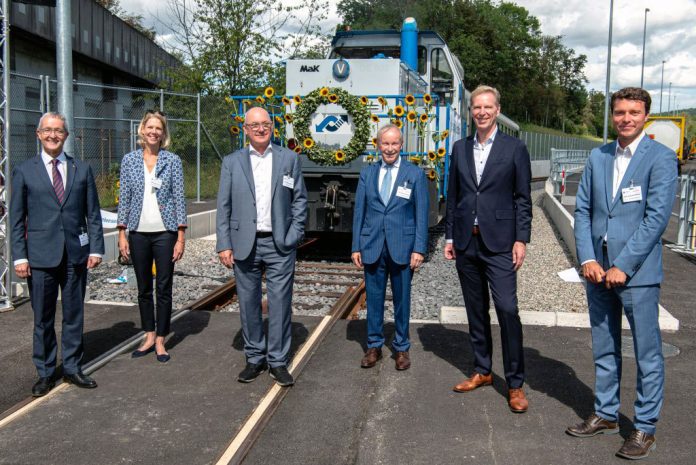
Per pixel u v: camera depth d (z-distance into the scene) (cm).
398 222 526
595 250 412
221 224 512
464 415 450
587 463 384
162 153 558
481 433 423
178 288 852
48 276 485
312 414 452
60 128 486
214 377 521
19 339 612
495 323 677
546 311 714
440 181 1162
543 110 8600
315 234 1335
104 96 2138
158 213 551
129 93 2364
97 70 2088
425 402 473
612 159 407
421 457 391
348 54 1343
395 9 4731
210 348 594
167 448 400
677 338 637
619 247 395
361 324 677
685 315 733
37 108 1667
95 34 1888
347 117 1023
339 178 1049
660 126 1892
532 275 954
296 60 1077
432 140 1168
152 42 2514
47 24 1623
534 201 2145
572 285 879
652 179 386
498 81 6319
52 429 427
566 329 657
